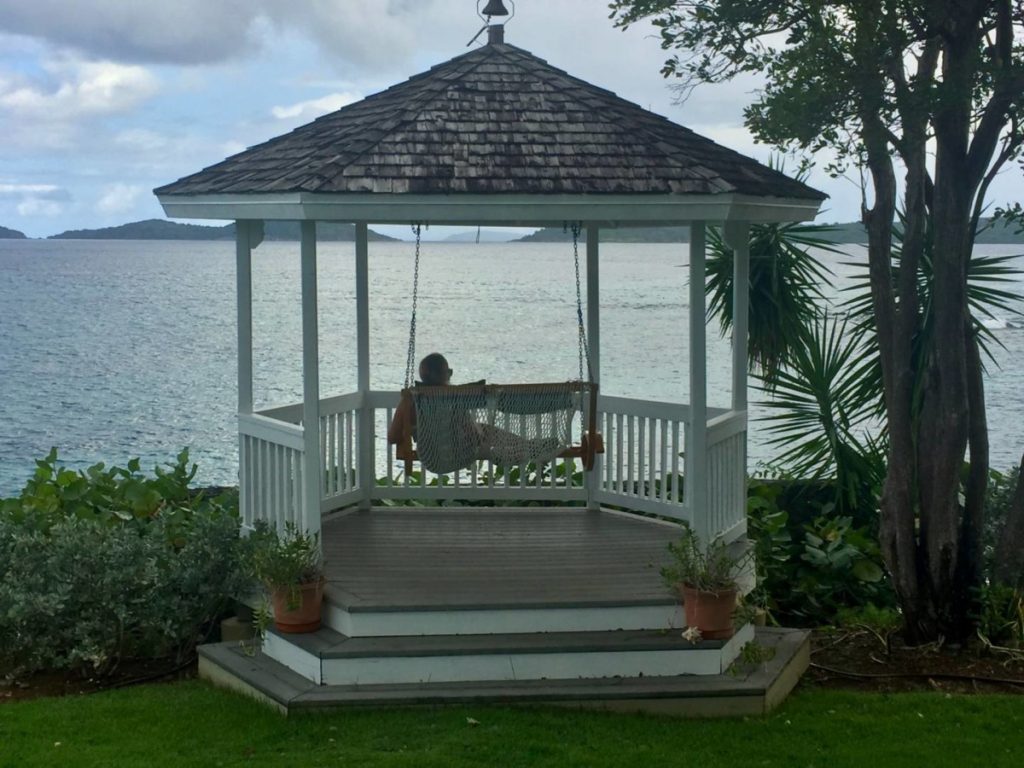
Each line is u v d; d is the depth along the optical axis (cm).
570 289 7419
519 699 569
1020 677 665
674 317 4894
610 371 2920
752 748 529
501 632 606
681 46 605
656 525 791
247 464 725
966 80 589
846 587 845
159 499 841
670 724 558
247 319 719
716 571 601
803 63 580
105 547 665
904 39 582
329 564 684
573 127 661
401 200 600
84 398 2556
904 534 709
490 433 700
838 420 957
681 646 593
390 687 577
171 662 685
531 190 598
